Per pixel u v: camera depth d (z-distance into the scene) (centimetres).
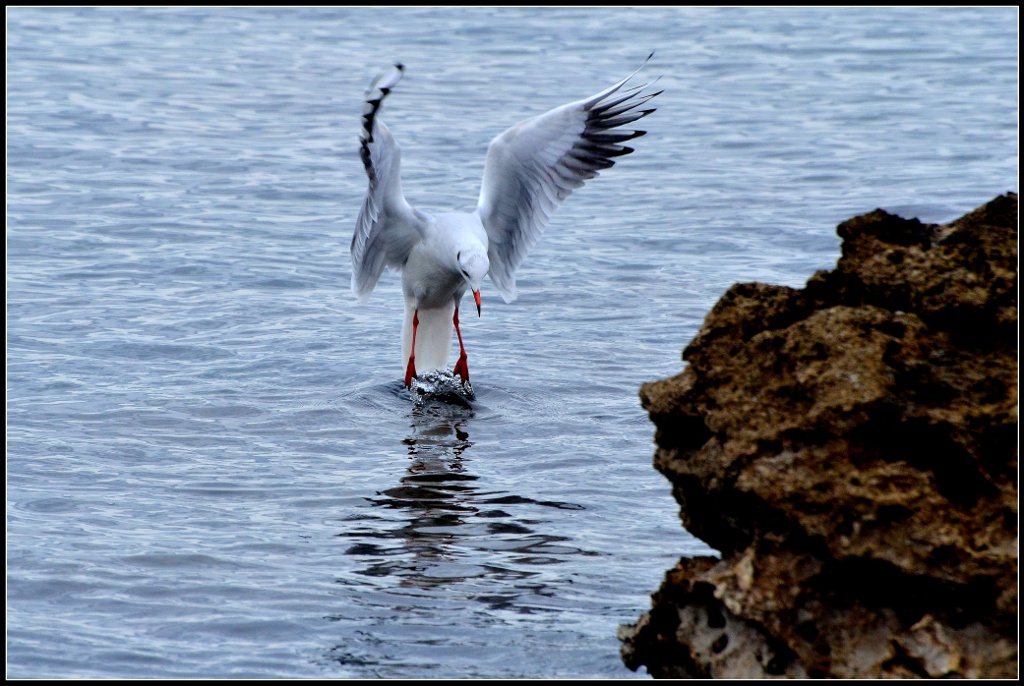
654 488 1162
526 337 1636
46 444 1248
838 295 837
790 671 741
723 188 2380
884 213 851
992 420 744
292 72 3469
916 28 4028
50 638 865
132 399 1391
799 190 2352
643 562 997
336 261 1995
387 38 3938
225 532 1053
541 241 2088
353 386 1463
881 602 738
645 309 1741
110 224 2156
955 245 814
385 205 1448
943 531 723
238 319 1706
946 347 781
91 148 2667
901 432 756
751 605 750
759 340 802
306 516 1092
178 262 1959
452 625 891
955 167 2466
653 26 4100
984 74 3359
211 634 876
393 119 2923
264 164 2591
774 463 760
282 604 920
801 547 757
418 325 1549
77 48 3700
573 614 903
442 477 1191
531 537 1048
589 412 1380
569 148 1455
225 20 4238
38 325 1650
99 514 1084
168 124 2891
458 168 2514
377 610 910
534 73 3403
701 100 3125
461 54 3669
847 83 3294
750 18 4244
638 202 2314
